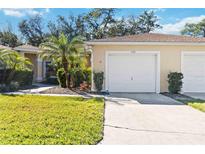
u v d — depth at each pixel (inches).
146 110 417.4
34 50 1013.8
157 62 674.2
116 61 676.1
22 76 805.9
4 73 726.5
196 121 340.2
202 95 624.4
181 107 449.4
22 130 270.7
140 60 674.8
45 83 979.3
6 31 1595.7
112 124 318.0
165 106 458.9
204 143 247.6
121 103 489.1
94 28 1530.5
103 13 1514.5
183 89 677.9
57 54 687.7
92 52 674.2
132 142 248.4
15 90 692.7
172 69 676.1
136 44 666.8
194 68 680.4
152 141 252.2
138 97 578.6
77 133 265.4
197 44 665.6
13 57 740.7
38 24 1608.0
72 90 670.5
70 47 682.8
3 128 278.1
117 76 677.9
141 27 1576.0
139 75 677.3
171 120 344.8
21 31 1611.7
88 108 407.8
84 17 1545.3
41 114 353.4
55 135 257.0
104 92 655.8
